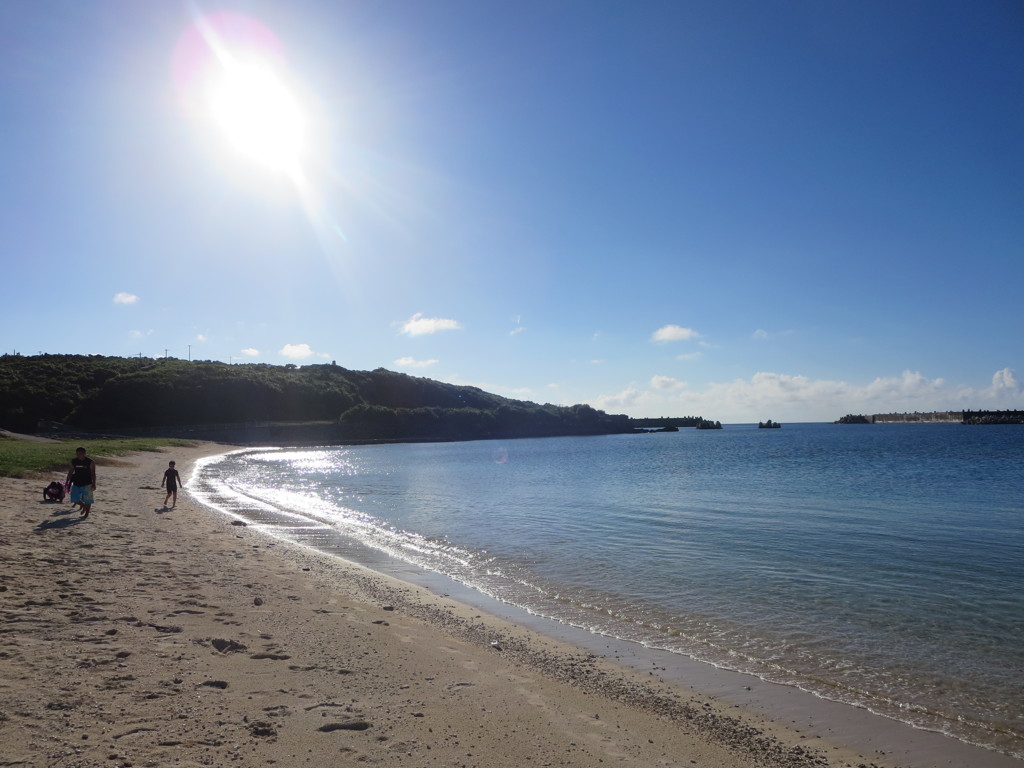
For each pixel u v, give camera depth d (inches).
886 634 401.7
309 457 3211.1
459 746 220.2
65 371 4301.2
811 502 1138.0
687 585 528.4
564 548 695.7
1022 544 719.7
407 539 751.1
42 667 246.5
